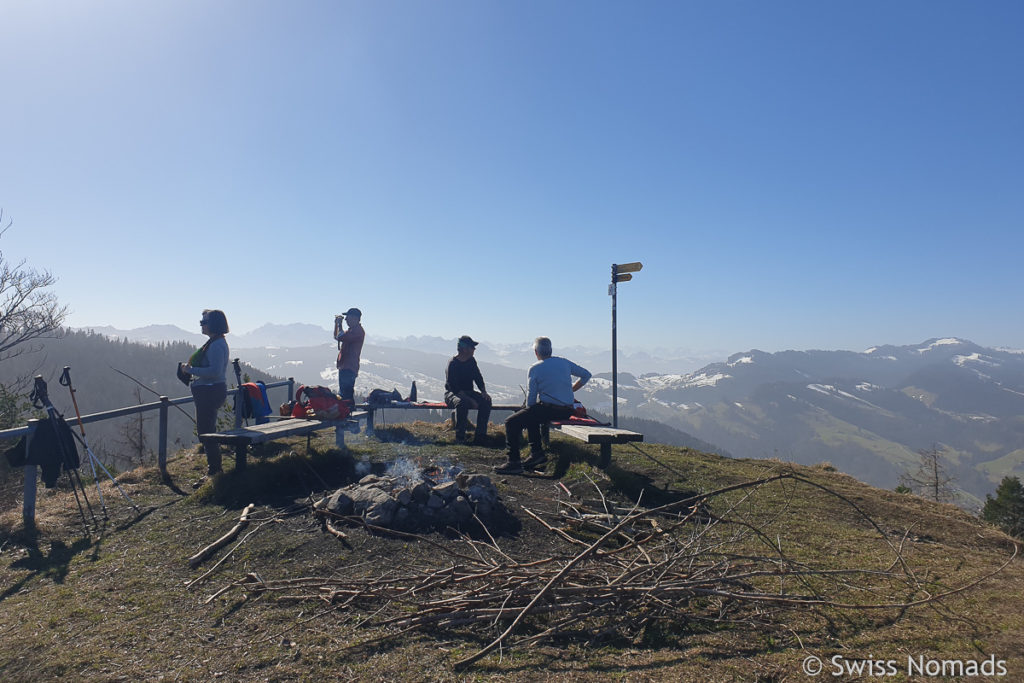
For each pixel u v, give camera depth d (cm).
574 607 361
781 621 363
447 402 905
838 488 734
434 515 509
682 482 690
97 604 383
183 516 558
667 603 370
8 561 470
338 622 353
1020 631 353
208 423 708
